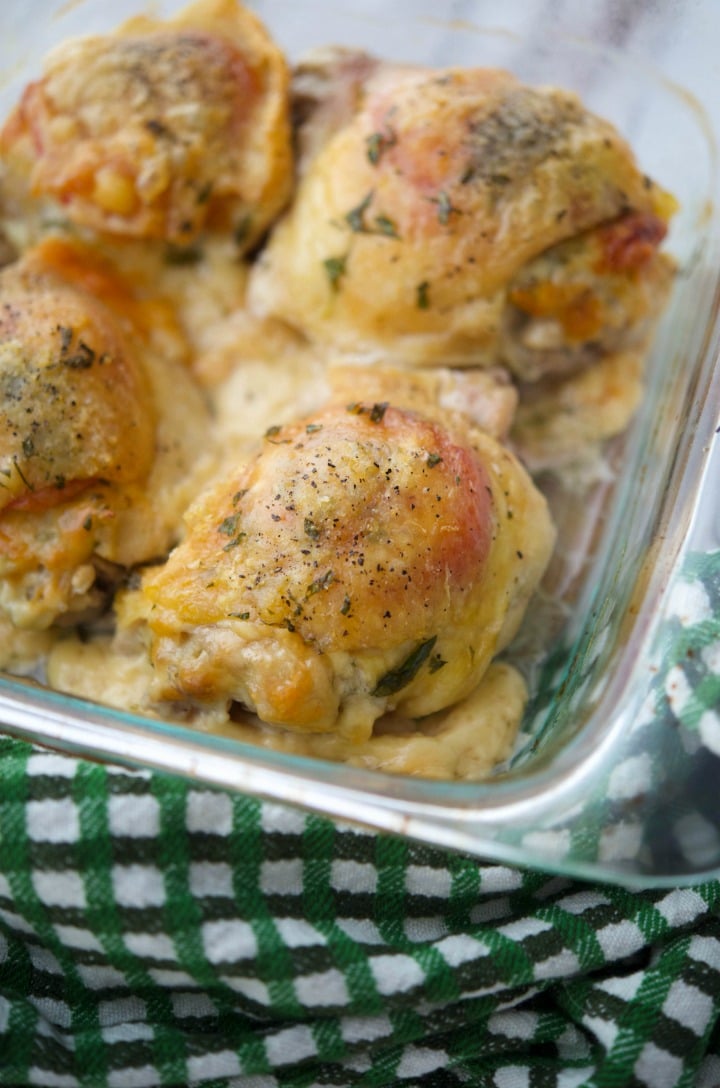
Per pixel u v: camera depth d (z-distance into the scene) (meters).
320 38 0.46
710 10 0.43
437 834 0.33
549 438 0.41
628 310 0.40
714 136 0.43
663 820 0.33
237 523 0.36
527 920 0.35
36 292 0.40
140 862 0.35
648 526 0.37
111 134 0.41
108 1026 0.36
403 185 0.39
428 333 0.40
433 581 0.35
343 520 0.35
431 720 0.37
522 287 0.39
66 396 0.38
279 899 0.35
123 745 0.34
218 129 0.41
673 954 0.35
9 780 0.35
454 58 0.45
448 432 0.37
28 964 0.36
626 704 0.34
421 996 0.35
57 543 0.37
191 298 0.43
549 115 0.40
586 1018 0.35
